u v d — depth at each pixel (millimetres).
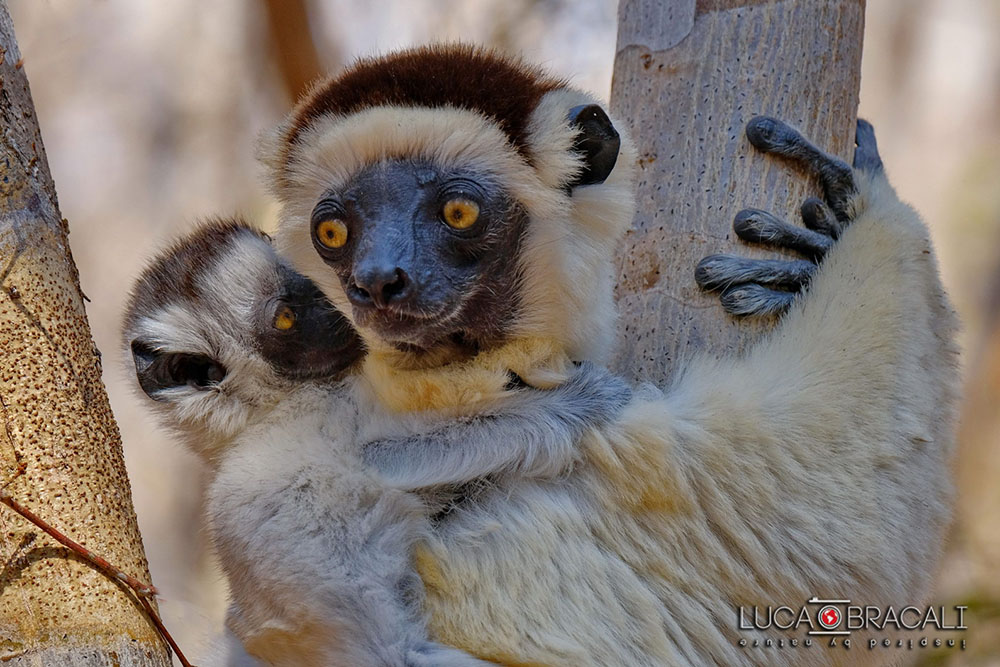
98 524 3660
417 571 4332
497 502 4426
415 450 4418
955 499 4953
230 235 5457
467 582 4301
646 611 4332
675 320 4898
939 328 4938
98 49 13688
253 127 13617
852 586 4457
